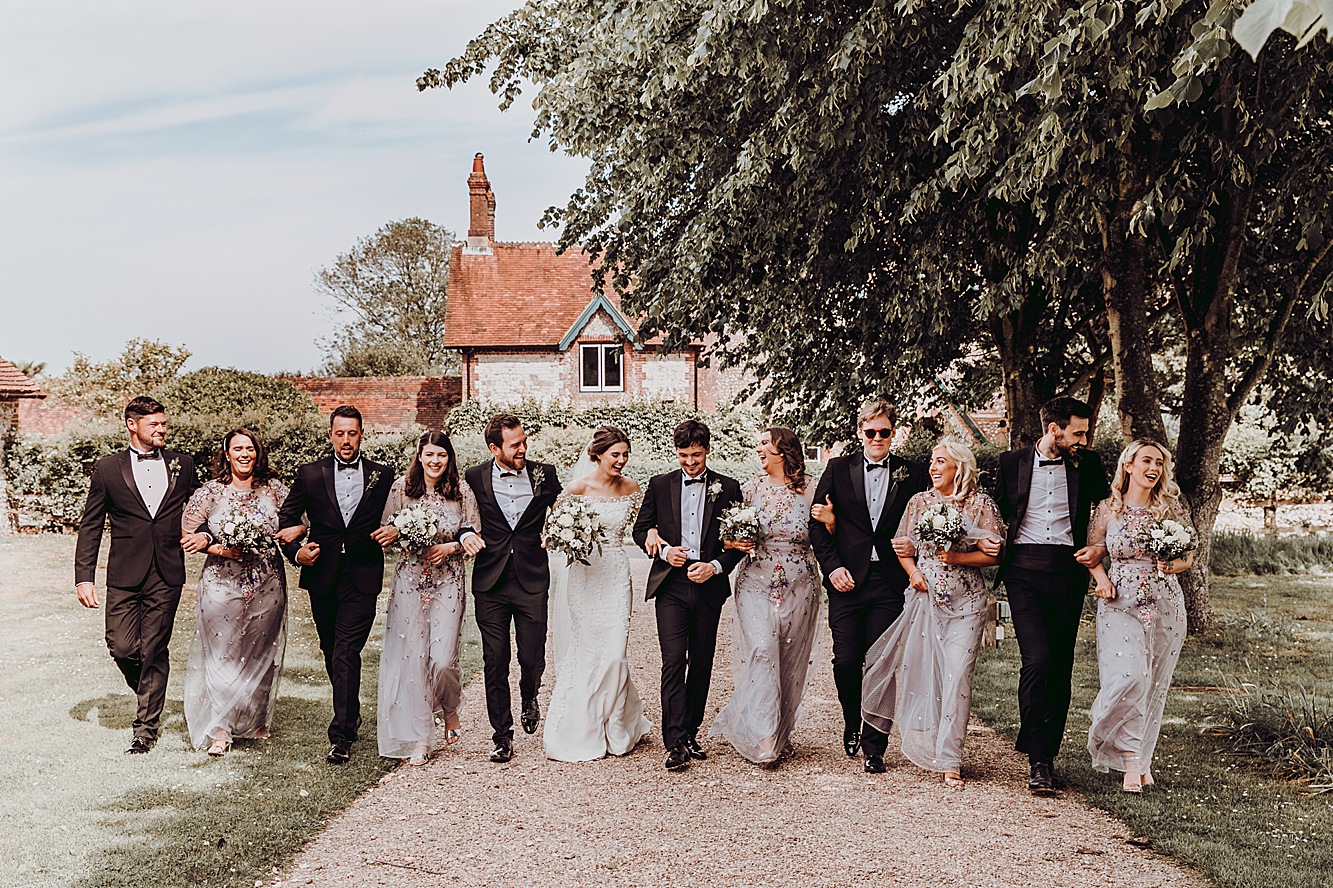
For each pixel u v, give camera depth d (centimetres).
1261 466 1980
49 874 416
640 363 2906
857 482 584
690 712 596
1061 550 536
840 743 632
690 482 601
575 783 548
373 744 620
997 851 446
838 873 423
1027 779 552
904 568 575
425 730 590
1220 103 704
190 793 521
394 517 579
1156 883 412
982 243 936
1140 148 867
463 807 508
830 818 489
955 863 433
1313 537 1705
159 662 605
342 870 429
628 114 1016
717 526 593
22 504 1830
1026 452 555
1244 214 915
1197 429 994
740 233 951
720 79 920
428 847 455
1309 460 1333
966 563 548
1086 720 688
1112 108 682
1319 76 694
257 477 635
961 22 816
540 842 461
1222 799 513
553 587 651
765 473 616
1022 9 593
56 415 2831
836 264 1026
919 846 452
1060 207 765
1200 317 988
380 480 612
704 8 833
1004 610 959
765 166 823
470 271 3134
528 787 541
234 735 614
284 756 591
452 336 2958
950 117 681
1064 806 507
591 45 948
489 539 611
